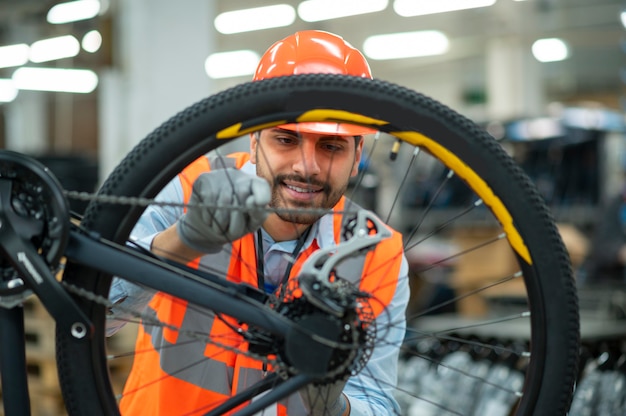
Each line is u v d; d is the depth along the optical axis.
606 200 6.59
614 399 2.58
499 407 2.99
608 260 5.39
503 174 1.26
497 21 11.67
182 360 1.52
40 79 10.11
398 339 1.59
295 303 1.25
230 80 14.65
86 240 1.20
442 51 13.47
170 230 1.30
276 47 1.60
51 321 3.73
